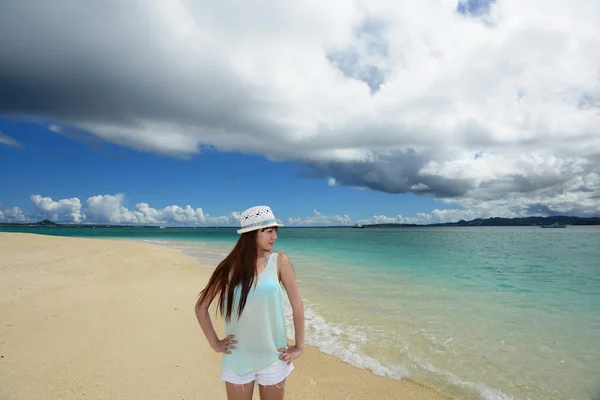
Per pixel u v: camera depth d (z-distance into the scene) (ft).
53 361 12.89
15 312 18.51
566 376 13.57
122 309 20.03
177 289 26.91
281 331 6.93
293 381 12.80
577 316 21.94
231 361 6.70
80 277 29.22
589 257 65.21
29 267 32.45
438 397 11.89
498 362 14.83
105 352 13.94
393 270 44.09
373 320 20.79
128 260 41.68
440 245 105.81
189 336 16.28
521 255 68.95
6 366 12.31
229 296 6.66
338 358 15.07
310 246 97.91
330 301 25.68
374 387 12.46
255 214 6.68
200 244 100.73
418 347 16.44
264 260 6.95
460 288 31.50
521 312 22.91
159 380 11.87
